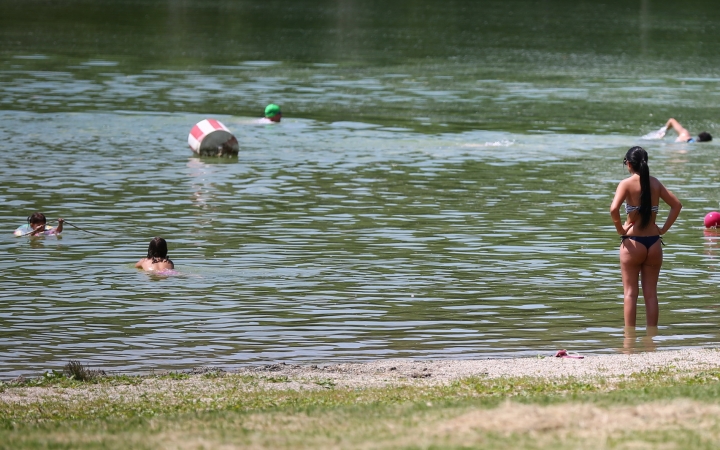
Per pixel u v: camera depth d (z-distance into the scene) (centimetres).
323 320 3347
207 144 6744
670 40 16488
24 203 5216
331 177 6106
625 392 2206
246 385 2539
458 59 13438
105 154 6738
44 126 7769
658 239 3238
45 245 4375
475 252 4341
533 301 3594
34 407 2316
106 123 8019
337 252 4312
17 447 1831
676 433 1777
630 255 3231
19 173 5997
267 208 5212
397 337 3161
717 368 2648
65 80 10475
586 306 3531
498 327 3275
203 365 2869
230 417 2067
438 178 6116
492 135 7800
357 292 3694
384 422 1939
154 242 4038
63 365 2861
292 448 1761
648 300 3269
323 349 3031
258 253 4278
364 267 4062
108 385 2545
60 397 2423
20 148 6838
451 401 2191
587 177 6216
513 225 4884
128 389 2505
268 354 2980
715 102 9944
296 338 3145
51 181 5797
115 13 19350
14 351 2988
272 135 7681
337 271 3997
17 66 11488
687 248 4459
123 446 1814
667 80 11688
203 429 1952
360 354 2983
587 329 3259
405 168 6444
